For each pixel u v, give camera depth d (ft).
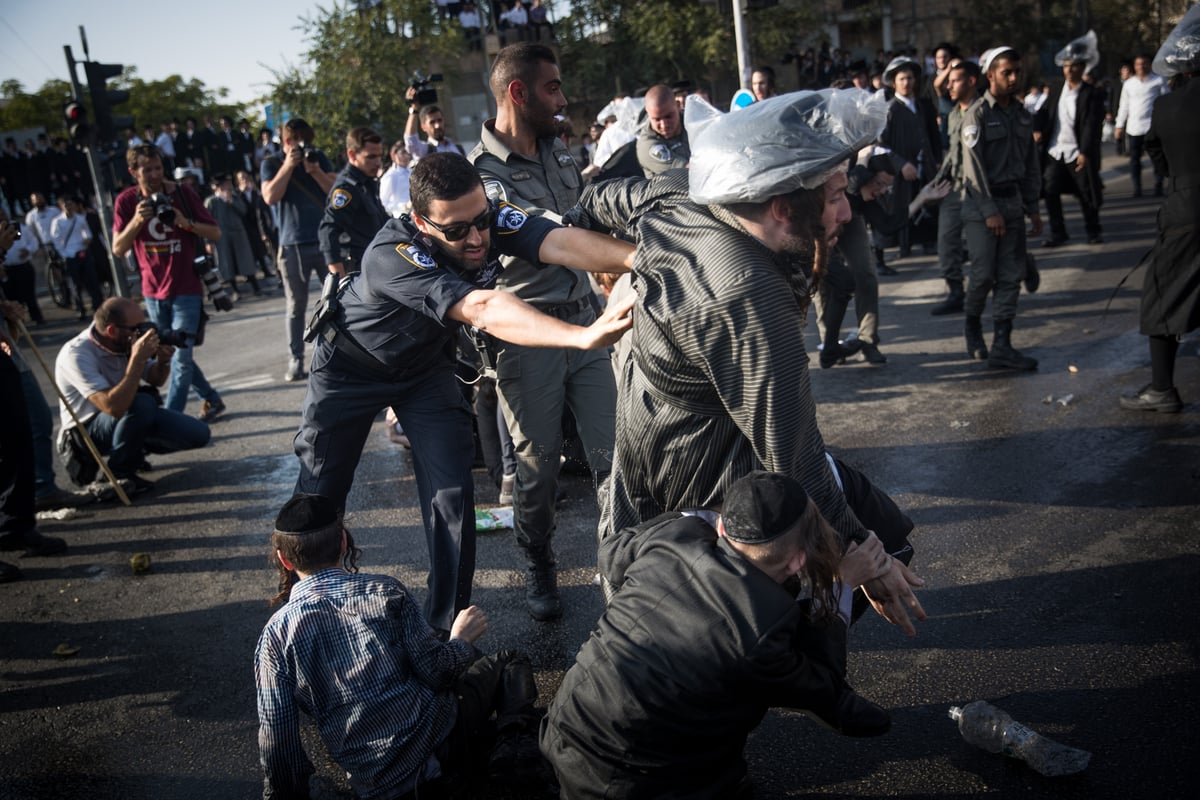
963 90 19.88
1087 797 8.16
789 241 6.90
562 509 15.55
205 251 22.02
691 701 6.99
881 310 27.07
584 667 7.45
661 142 17.63
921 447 16.40
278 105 73.15
